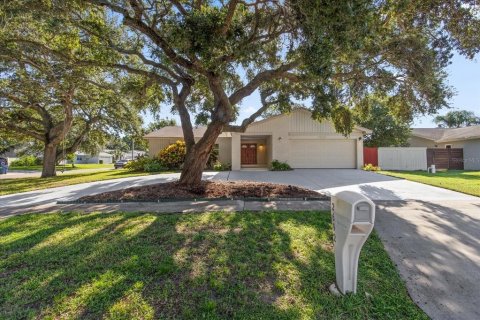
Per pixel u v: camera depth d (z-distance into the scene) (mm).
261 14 6164
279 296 2580
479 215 5375
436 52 7148
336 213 2613
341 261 2574
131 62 10547
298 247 3682
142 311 2340
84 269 3084
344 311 2365
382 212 5637
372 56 7344
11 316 2303
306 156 17953
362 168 17469
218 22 5289
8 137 18344
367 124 24688
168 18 6184
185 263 3203
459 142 20750
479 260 3383
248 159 23547
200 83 8828
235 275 2949
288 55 6664
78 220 5113
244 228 4469
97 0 5688
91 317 2273
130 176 13914
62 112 17203
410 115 9586
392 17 5930
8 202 7371
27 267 3174
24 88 11688
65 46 7961
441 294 2676
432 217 5238
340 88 10352
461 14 6141
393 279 2930
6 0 4945
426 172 15703
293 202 6613
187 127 8578
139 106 10211
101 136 19688
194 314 2301
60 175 16922
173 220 4965
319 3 3773
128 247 3695
